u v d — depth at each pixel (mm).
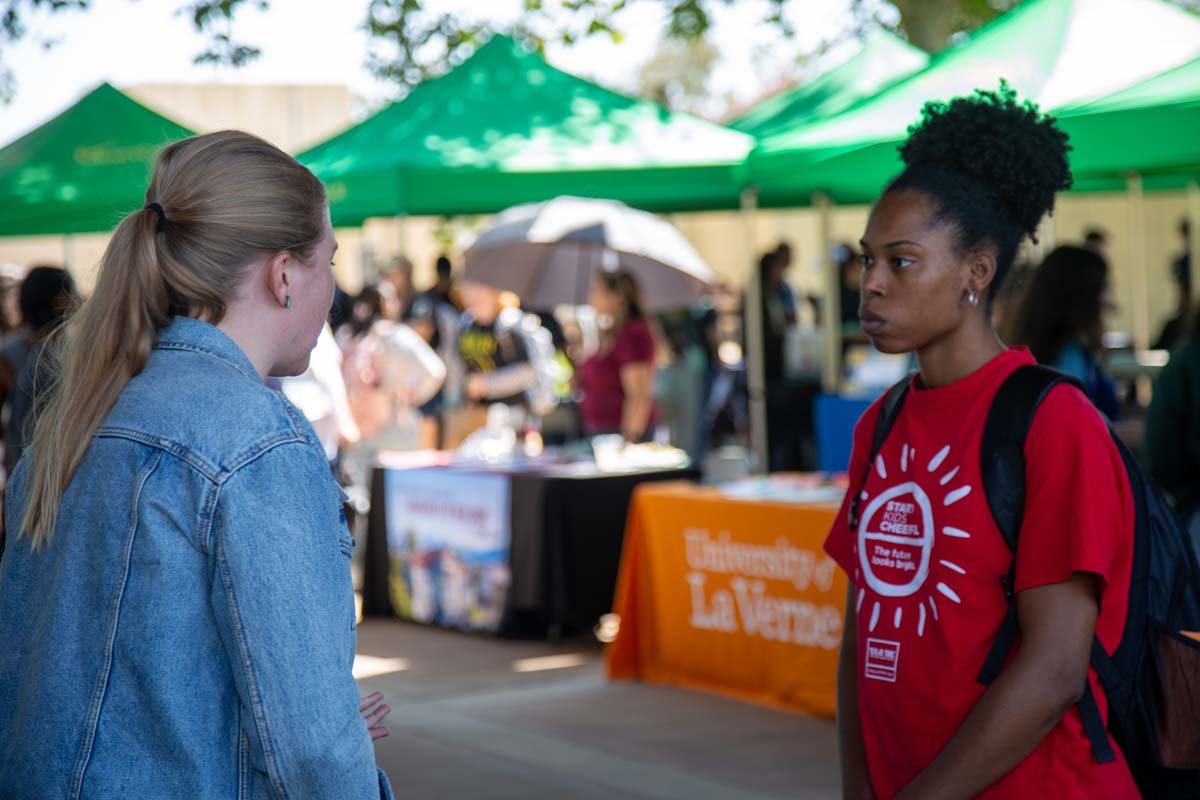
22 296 4668
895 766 1980
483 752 4910
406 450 7836
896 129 5668
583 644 6645
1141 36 5543
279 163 1744
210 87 17844
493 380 8805
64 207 9125
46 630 1622
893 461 2012
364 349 7801
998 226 1962
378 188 7527
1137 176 9945
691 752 4848
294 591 1569
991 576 1877
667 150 7832
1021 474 1867
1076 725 1868
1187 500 3984
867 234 2012
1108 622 1851
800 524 5180
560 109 8117
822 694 5160
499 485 6680
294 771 1544
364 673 6160
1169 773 1921
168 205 1708
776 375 10727
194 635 1577
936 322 1958
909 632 1951
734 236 23453
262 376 1749
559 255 10195
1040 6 5918
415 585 7176
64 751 1578
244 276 1709
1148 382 10180
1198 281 9867
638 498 5891
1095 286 4031
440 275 9383
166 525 1584
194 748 1566
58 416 1695
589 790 4473
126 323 1682
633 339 8953
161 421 1622
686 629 5719
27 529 1693
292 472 1614
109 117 9516
